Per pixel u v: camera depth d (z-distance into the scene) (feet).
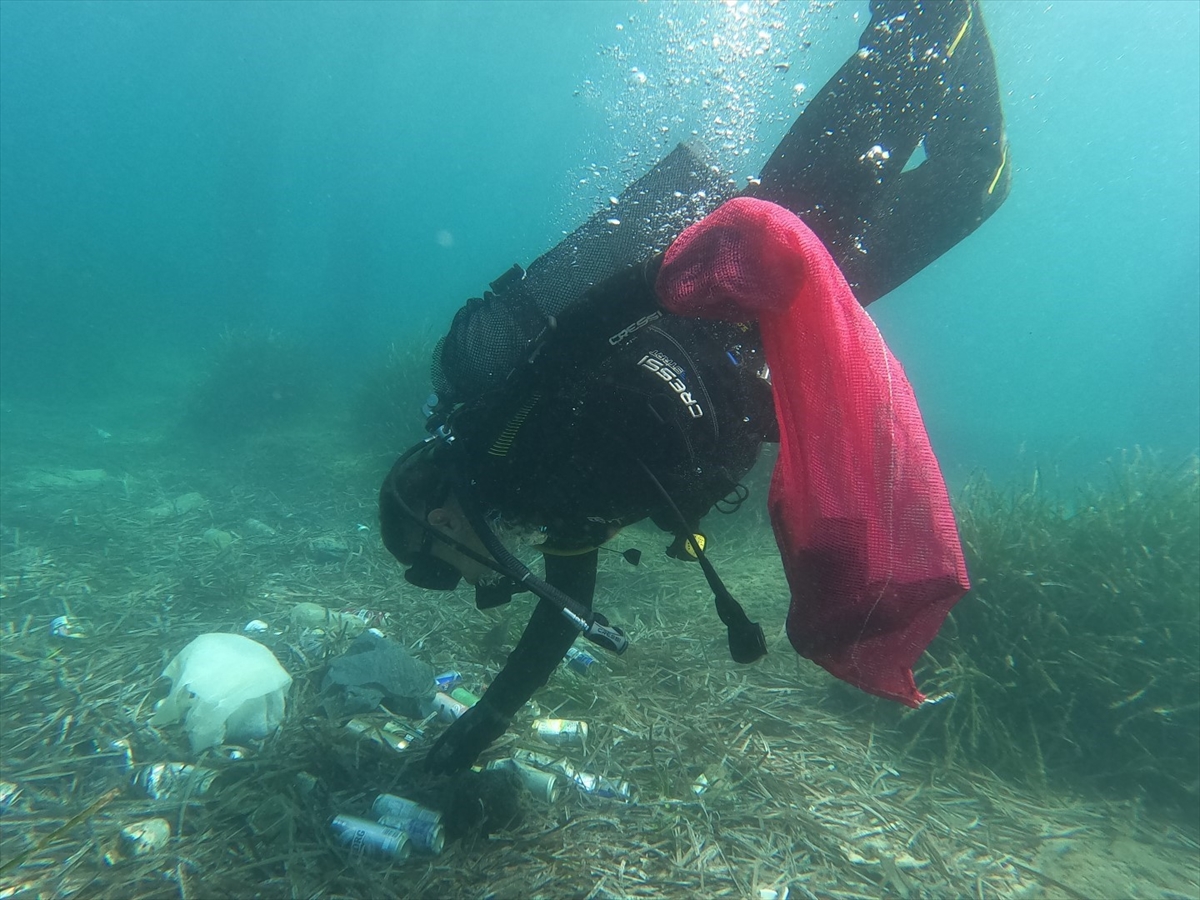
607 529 5.40
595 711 9.95
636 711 10.03
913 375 108.17
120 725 8.93
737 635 4.65
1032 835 8.23
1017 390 125.18
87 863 6.59
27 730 8.87
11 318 82.53
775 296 3.86
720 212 4.05
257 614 13.56
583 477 4.95
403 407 28.68
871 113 6.61
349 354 63.72
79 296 114.01
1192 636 9.70
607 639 4.98
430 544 5.64
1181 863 7.98
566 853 7.00
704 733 9.40
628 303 4.54
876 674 3.84
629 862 7.02
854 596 3.59
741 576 16.12
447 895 6.32
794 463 3.86
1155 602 10.12
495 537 5.04
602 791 7.95
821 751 9.53
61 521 19.93
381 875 6.46
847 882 7.13
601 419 4.79
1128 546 10.94
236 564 16.51
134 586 15.11
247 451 30.48
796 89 8.59
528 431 4.93
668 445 4.83
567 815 7.47
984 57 7.24
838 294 3.79
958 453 43.80
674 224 5.70
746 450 5.42
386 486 5.57
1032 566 10.85
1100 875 7.66
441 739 7.86
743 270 3.86
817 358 3.74
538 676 7.40
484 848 6.95
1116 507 11.87
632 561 5.59
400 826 6.91
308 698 9.66
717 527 19.19
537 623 7.29
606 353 4.73
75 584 14.89
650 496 5.05
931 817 8.43
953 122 7.14
